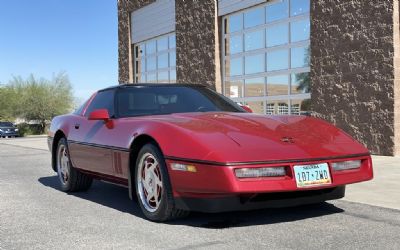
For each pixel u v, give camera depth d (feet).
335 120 39.01
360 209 17.30
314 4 40.60
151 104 19.16
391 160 32.17
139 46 72.18
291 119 17.57
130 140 16.90
